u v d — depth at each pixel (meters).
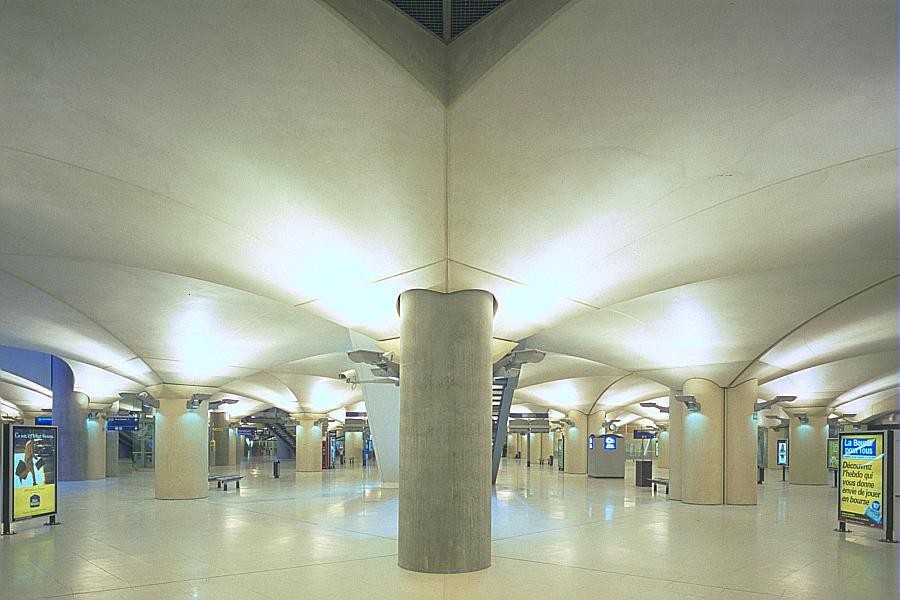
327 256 11.34
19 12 5.93
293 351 23.69
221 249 11.40
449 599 9.00
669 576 10.46
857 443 15.23
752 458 21.91
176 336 20.48
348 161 8.49
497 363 14.46
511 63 6.60
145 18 6.02
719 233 10.59
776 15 5.88
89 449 35.81
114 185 9.30
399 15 6.84
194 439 23.09
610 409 44.00
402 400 11.54
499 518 17.62
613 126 7.70
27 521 17.06
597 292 12.70
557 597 9.12
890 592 9.52
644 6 5.82
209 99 7.25
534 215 9.84
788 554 12.48
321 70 6.78
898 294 16.11
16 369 36.53
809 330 19.42
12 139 8.07
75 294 17.08
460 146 8.13
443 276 11.13
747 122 7.57
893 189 9.19
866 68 6.59
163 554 12.29
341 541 13.66
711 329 19.81
